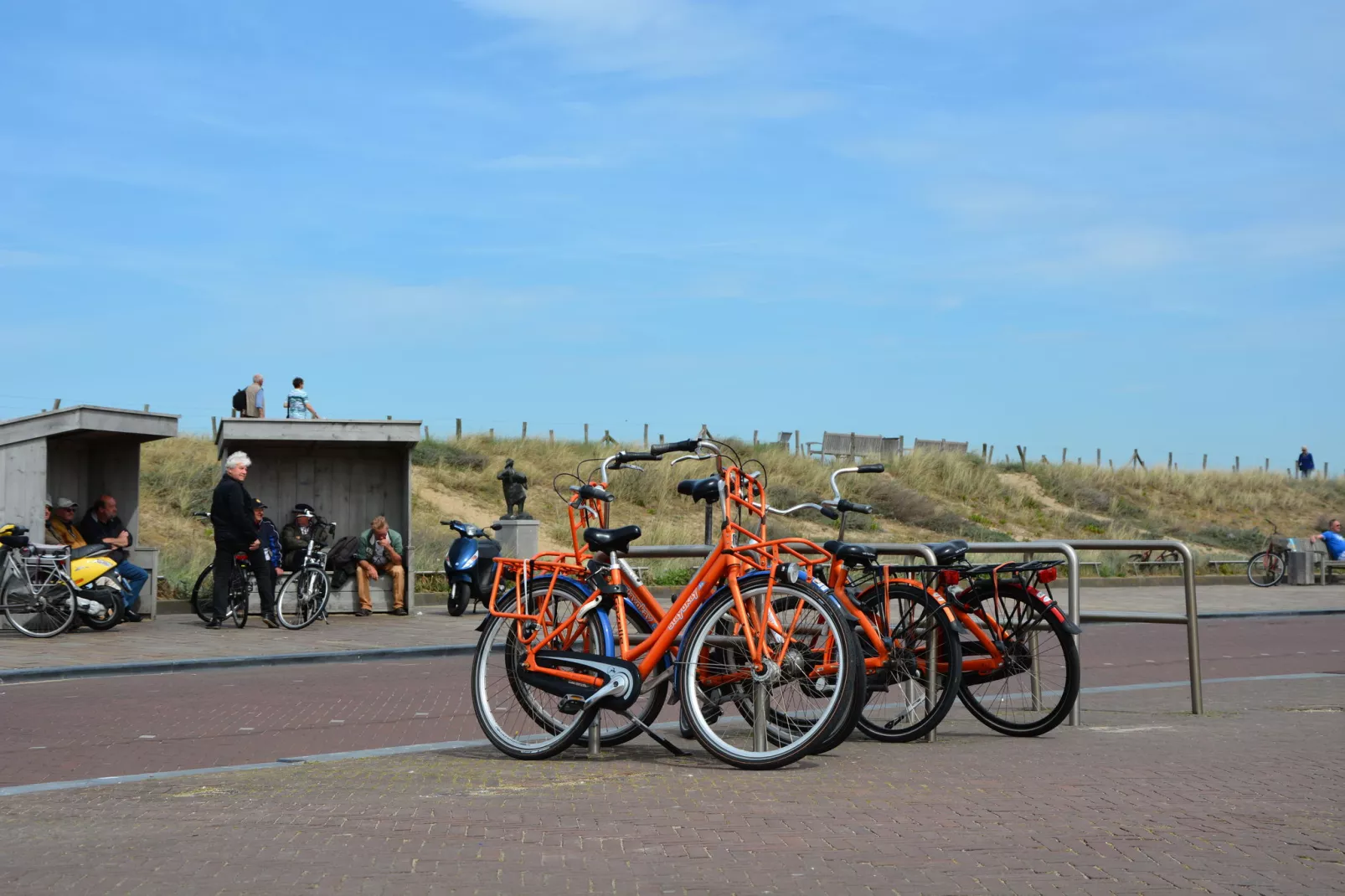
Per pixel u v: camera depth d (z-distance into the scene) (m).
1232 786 5.91
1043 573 7.55
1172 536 38.34
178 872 4.61
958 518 36.03
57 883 4.48
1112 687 10.62
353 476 19.69
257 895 4.30
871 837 4.97
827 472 37.41
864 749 7.18
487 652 7.32
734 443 38.91
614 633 7.02
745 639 6.62
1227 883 4.29
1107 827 5.09
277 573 16.92
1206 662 13.74
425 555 23.56
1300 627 18.67
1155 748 7.13
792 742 6.55
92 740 8.52
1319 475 50.22
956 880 4.35
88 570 15.52
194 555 21.83
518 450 35.47
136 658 12.97
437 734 8.76
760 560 6.83
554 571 7.20
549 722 7.15
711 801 5.71
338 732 8.88
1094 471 44.19
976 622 7.71
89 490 18.06
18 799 6.11
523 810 5.57
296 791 6.13
